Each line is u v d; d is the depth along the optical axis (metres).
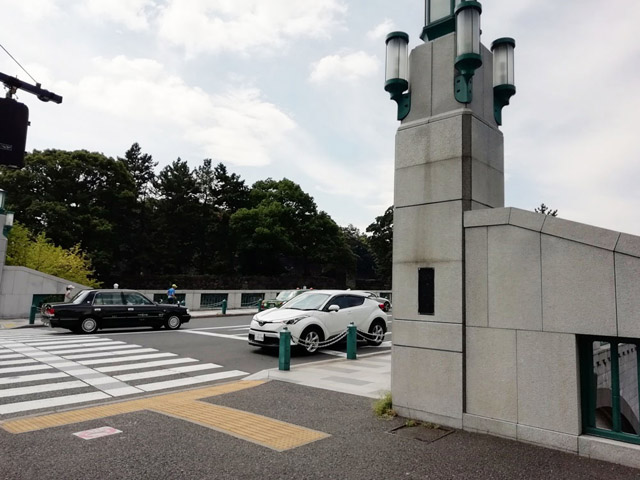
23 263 26.34
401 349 6.04
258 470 4.16
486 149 6.04
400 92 6.48
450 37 6.07
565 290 4.71
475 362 5.34
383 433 5.25
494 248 5.30
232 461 4.37
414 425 5.56
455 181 5.74
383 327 14.09
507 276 5.16
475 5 5.59
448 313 5.60
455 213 5.68
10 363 10.16
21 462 4.30
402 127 6.39
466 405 5.39
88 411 6.18
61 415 5.98
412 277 6.02
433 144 6.01
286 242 52.25
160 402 6.68
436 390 5.63
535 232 4.98
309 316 12.00
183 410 6.21
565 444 4.60
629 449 4.23
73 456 4.46
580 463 4.32
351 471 4.15
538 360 4.85
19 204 37.41
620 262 4.38
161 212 52.03
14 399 7.09
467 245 5.55
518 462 4.35
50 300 22.83
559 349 4.72
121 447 4.73
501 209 5.26
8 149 5.40
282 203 55.78
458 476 4.04
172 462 4.33
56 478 3.95
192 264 54.53
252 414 6.02
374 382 8.13
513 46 6.41
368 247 79.69
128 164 60.84
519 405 4.96
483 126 6.02
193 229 53.44
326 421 5.73
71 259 28.53
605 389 6.44
